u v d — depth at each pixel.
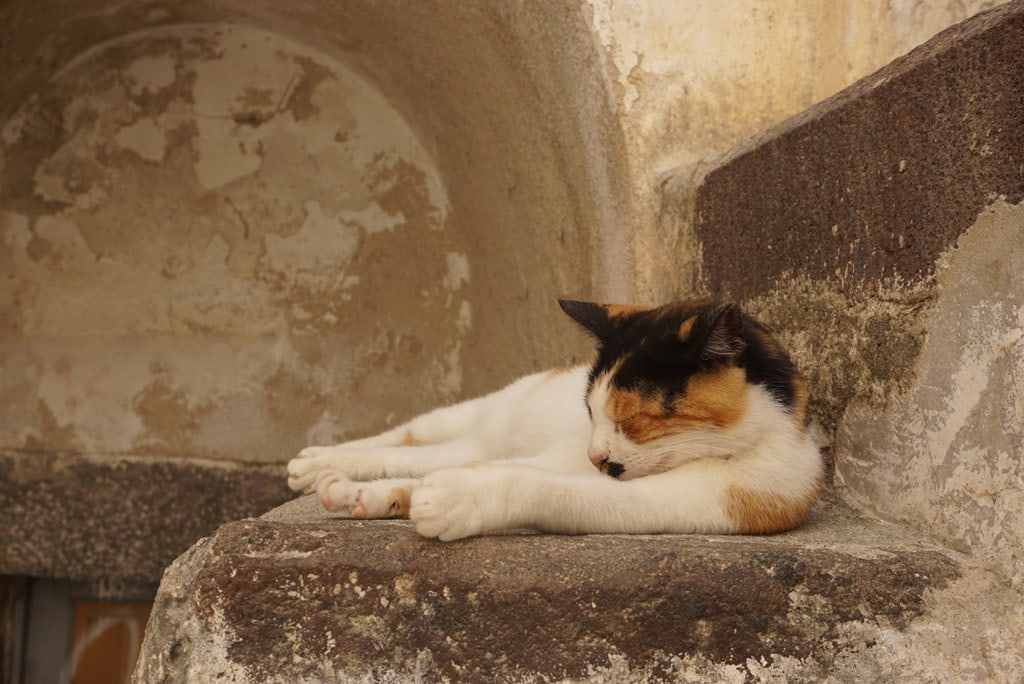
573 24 2.55
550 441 2.06
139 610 4.34
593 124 2.67
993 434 1.45
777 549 1.40
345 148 4.38
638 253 2.54
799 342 2.03
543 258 3.35
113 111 4.26
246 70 4.31
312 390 4.33
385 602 1.29
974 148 1.49
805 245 1.99
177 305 4.28
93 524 4.12
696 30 2.53
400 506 1.63
